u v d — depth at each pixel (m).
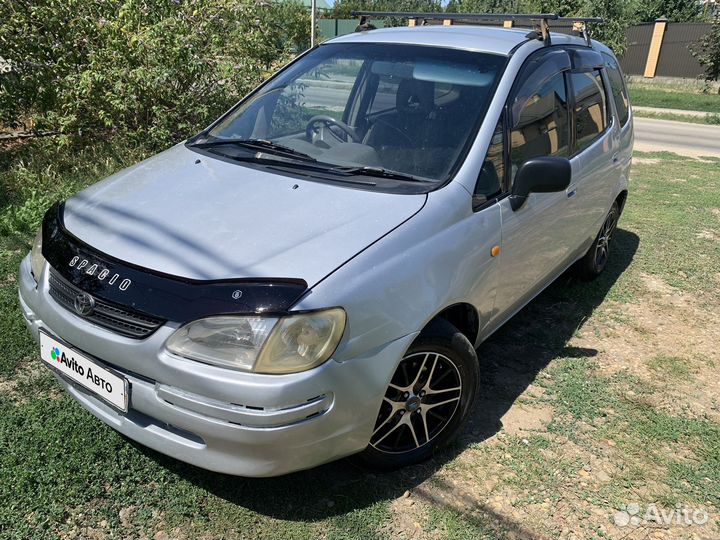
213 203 2.62
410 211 2.60
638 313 4.55
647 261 5.58
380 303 2.31
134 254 2.32
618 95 5.00
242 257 2.27
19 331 3.47
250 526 2.42
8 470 2.52
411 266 2.46
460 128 3.04
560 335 4.14
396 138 3.09
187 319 2.12
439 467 2.82
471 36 3.59
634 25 27.58
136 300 2.20
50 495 2.44
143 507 2.46
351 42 3.76
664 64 27.33
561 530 2.54
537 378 3.60
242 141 3.31
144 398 2.22
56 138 6.43
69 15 6.34
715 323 4.47
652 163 10.42
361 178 2.84
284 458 2.21
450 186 2.79
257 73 7.22
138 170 3.08
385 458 2.67
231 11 7.03
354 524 2.47
